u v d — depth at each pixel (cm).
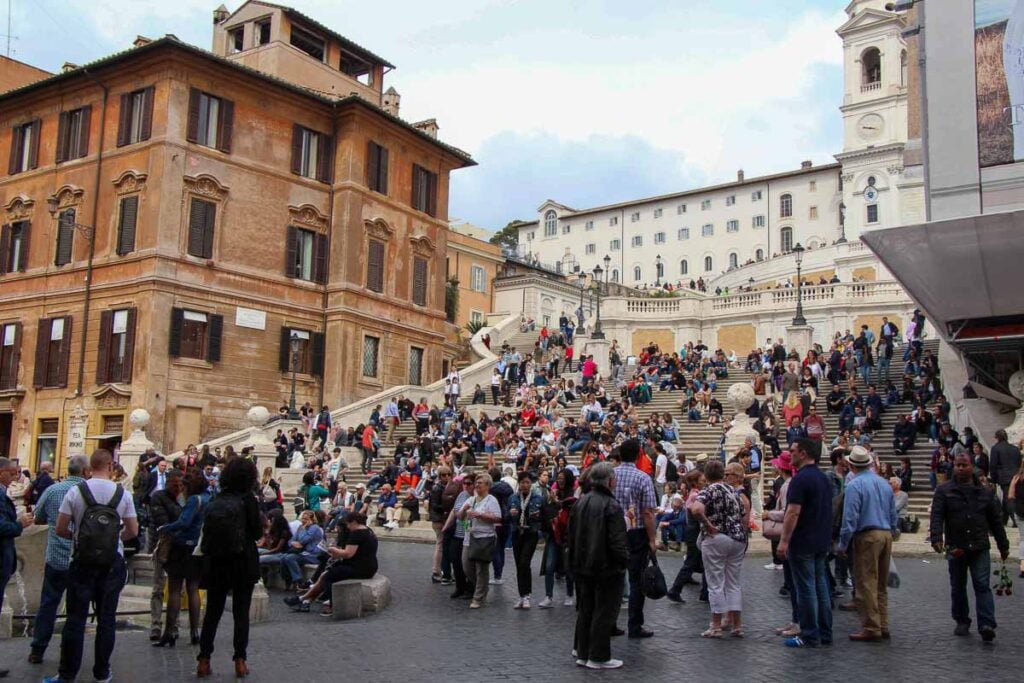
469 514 1300
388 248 4141
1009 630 1066
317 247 3919
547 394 3597
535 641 1047
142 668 916
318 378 3866
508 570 1734
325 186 3956
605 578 886
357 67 4634
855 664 888
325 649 1007
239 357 3588
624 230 10244
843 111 8419
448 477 1633
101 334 3441
